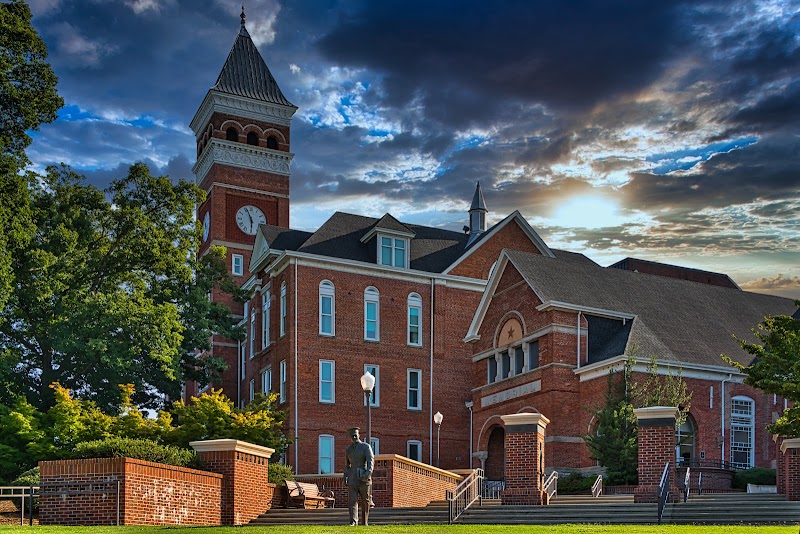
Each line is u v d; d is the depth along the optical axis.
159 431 38.22
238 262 78.38
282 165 81.75
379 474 32.38
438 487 37.41
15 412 39.00
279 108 82.75
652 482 28.08
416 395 59.34
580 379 47.66
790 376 36.38
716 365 47.72
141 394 58.56
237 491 27.73
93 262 50.50
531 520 26.33
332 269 58.31
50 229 49.44
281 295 58.53
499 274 53.12
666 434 28.22
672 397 43.72
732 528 21.19
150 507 24.36
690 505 26.33
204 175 82.44
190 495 25.92
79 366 50.16
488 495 41.94
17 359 48.16
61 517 23.89
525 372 49.69
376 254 59.91
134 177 52.91
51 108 42.84
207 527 22.50
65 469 24.14
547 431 47.22
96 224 51.31
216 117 80.69
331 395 56.69
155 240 51.19
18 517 25.80
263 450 29.45
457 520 27.33
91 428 38.34
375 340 58.62
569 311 48.62
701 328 52.25
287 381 56.06
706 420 46.62
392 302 59.72
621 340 47.75
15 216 41.91
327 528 21.92
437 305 60.91
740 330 53.88
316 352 56.72
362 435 56.94
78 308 48.03
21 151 42.47
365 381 32.69
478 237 64.69
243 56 84.12
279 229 62.69
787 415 33.97
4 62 41.34
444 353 60.53
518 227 64.56
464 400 60.56
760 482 42.94
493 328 53.34
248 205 79.81
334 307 57.91
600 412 43.00
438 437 53.97
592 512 26.19
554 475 33.66
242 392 69.12
